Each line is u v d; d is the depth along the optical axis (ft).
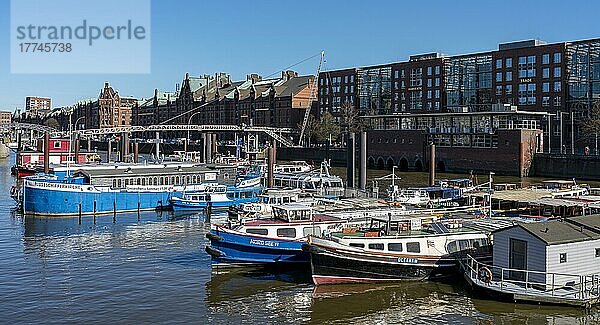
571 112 469.57
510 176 425.28
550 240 120.98
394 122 520.83
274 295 134.72
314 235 146.20
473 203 207.31
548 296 118.42
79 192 247.91
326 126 625.41
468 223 161.99
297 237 157.89
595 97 460.96
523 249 125.49
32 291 138.82
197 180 301.02
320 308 125.29
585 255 123.95
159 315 122.01
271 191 240.53
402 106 628.69
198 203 261.65
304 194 239.30
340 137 643.04
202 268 159.63
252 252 154.10
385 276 140.46
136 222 233.55
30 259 170.60
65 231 213.87
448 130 472.44
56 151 455.22
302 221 162.81
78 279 149.18
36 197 245.24
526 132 424.87
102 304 129.29
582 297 117.50
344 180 377.50
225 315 121.90
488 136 445.78
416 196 230.89
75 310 125.08
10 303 129.80
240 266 155.74
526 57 507.30
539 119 459.32
